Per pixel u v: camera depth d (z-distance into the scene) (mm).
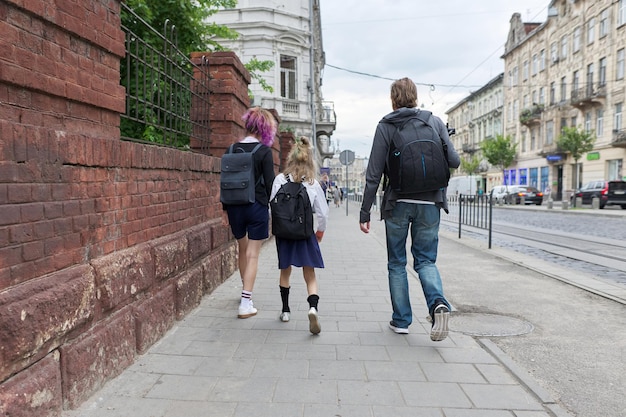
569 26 39688
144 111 4062
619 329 4266
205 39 10305
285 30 26406
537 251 10094
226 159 4453
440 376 3143
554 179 42719
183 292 4359
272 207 4188
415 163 3600
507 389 2955
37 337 2174
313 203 4273
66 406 2480
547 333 4152
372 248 10148
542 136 44375
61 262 2484
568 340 3961
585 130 35656
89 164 2740
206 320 4355
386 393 2879
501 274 6953
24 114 2281
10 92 2182
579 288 5977
